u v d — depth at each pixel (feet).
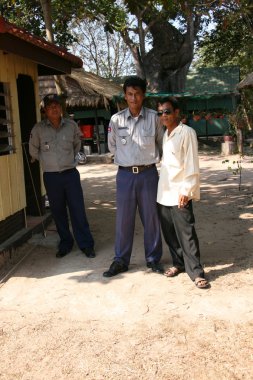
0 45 14.76
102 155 53.21
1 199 16.87
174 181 13.94
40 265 16.74
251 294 13.08
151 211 15.01
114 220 23.32
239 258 16.14
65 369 10.05
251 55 35.83
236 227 20.51
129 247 15.38
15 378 9.85
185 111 72.84
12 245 17.65
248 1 35.63
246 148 51.24
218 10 36.35
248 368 9.70
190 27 73.46
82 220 17.56
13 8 53.72
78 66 22.48
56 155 16.98
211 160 49.01
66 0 30.73
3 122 17.54
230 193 28.84
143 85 14.30
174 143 13.71
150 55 74.69
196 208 25.04
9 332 11.76
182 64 74.79
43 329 11.82
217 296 13.07
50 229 21.35
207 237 19.19
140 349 10.62
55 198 17.35
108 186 34.91
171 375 9.60
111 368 9.97
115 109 58.13
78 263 16.76
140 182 14.75
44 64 18.61
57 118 16.87
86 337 11.30
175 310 12.42
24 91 21.57
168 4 23.53
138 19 63.77
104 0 32.48
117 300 13.30
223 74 82.69
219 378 9.42
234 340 10.75
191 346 10.62
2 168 17.06
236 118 31.42
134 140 14.58
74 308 12.96
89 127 56.34
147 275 15.05
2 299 13.85
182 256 14.79
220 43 79.82
